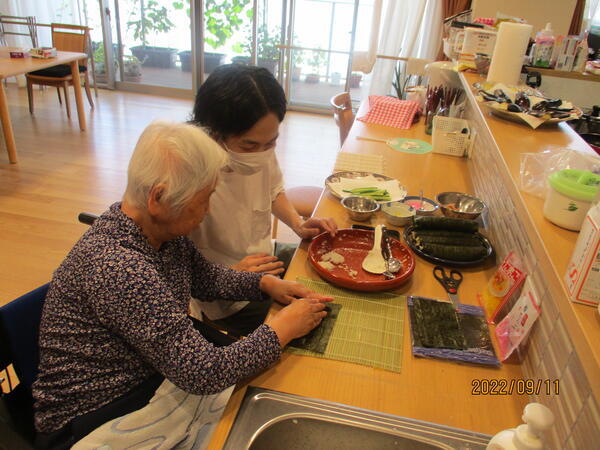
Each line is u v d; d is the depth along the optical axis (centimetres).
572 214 82
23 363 110
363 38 522
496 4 284
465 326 109
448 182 195
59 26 500
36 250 262
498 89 165
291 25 538
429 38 473
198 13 552
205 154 87
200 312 152
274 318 101
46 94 570
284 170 405
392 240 136
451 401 89
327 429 83
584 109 206
